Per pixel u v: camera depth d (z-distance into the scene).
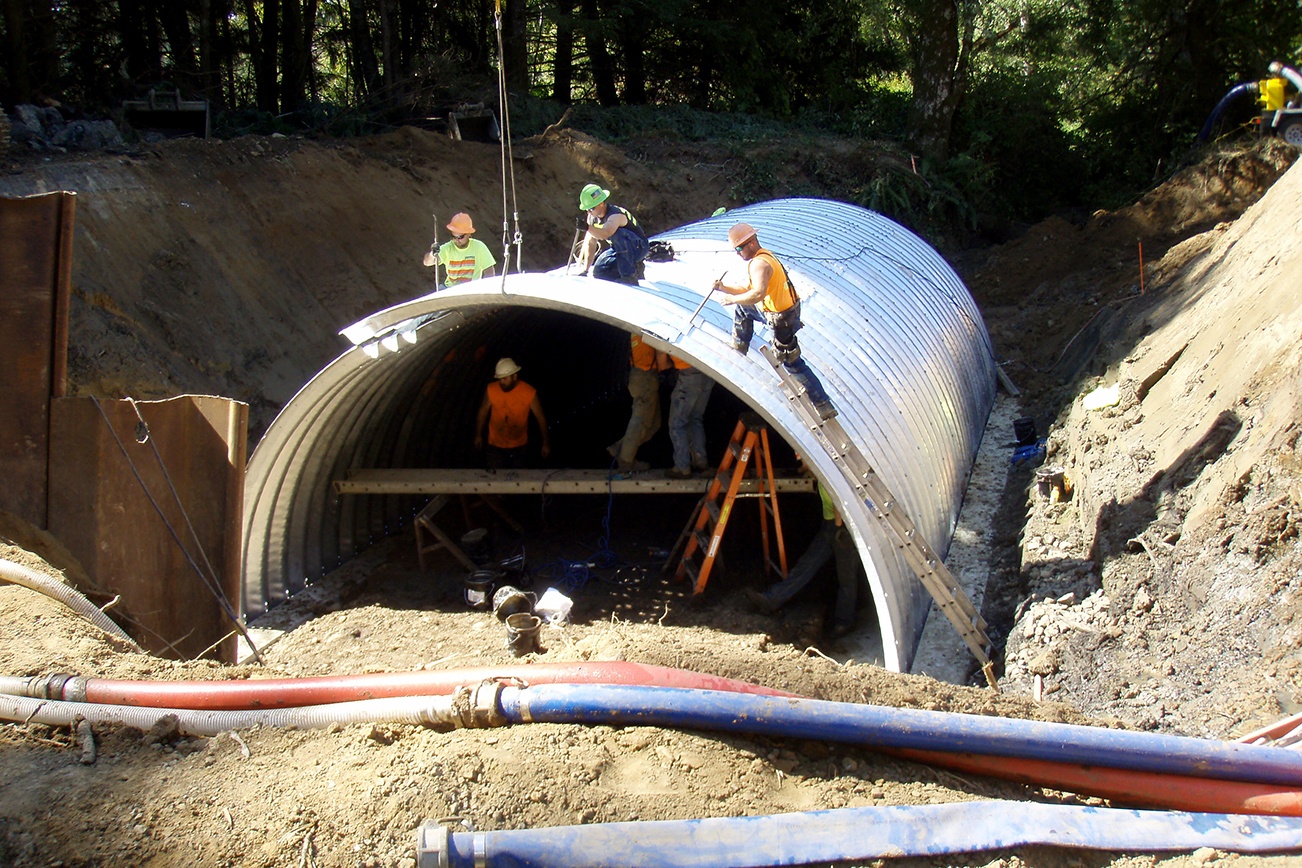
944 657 9.48
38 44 17.05
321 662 8.70
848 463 8.13
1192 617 7.53
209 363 13.13
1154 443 10.31
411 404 11.80
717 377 8.34
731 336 8.91
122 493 7.54
